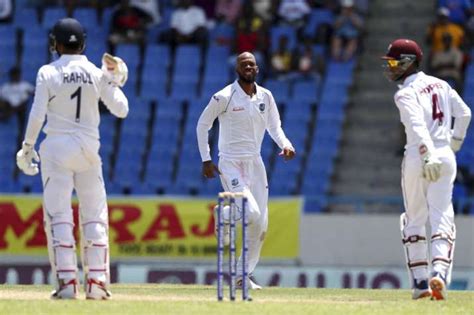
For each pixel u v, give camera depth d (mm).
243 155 41219
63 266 33500
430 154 34875
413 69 36719
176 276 63875
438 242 35250
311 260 68312
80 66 33938
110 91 34156
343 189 77938
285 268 63812
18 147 81438
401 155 78938
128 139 81125
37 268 66062
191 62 84750
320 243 68312
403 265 68062
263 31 83750
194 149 79875
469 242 67438
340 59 83500
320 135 80062
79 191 34250
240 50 83625
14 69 83188
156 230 67750
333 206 75062
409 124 35531
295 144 79250
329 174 77938
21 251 68062
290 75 82312
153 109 82875
